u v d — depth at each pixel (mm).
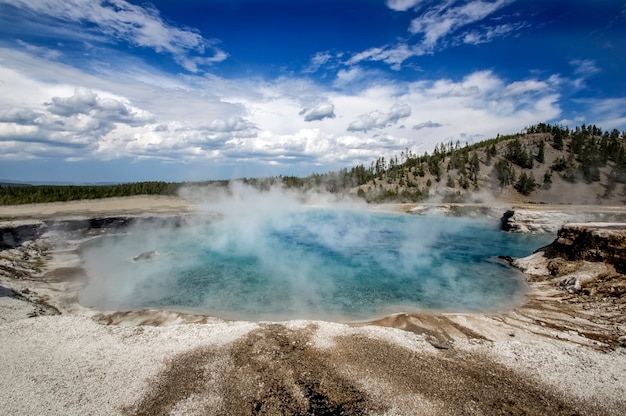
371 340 16969
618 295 21516
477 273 30500
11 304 19359
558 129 144500
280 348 15961
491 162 129625
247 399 12531
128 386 12945
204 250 38125
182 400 12367
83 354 14883
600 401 12531
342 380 13695
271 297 24406
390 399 12602
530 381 13758
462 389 13234
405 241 45875
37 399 11922
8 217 40750
